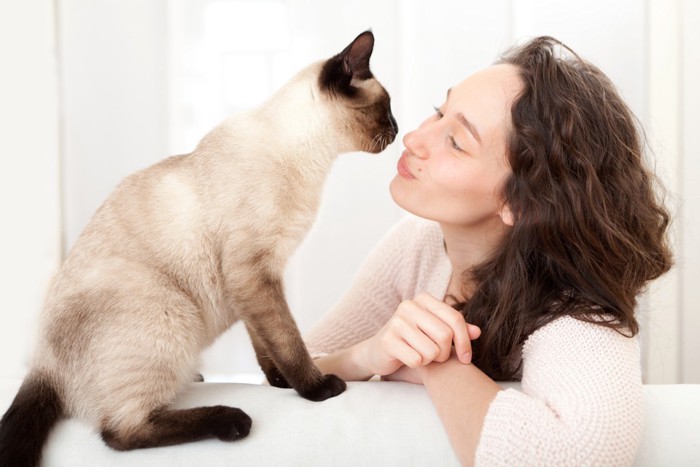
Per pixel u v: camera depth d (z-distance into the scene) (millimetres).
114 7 2373
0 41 2330
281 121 1475
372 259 1601
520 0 2377
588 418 914
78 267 1256
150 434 1108
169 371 1214
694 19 2262
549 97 1217
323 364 1395
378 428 1072
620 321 1123
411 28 2414
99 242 1277
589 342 1048
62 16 2373
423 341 1110
